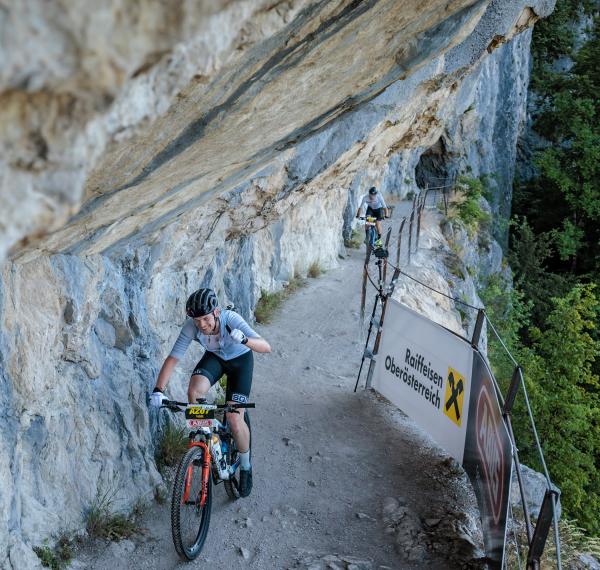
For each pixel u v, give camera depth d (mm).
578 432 15562
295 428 6328
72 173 1307
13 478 3402
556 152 31141
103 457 4301
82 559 3836
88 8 1110
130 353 5020
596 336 25016
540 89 33750
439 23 4125
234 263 8773
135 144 2527
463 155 28062
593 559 5078
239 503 4898
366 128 7977
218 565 4180
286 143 4562
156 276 6094
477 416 4816
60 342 3994
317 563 4234
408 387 6293
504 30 8016
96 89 1221
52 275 3828
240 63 2361
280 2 1932
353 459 5785
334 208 14656
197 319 4215
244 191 6641
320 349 8852
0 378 3357
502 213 31750
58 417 3949
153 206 4102
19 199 1257
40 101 1193
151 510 4547
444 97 13750
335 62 3295
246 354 4660
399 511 4926
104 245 4289
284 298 11180
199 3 1268
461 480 5484
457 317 13797
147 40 1231
